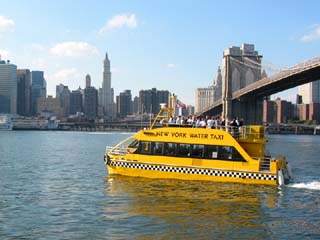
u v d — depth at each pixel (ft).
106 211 74.64
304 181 108.58
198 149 101.76
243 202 81.56
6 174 126.82
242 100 543.80
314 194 89.92
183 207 77.20
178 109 114.11
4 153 219.41
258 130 103.40
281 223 68.18
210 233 62.34
